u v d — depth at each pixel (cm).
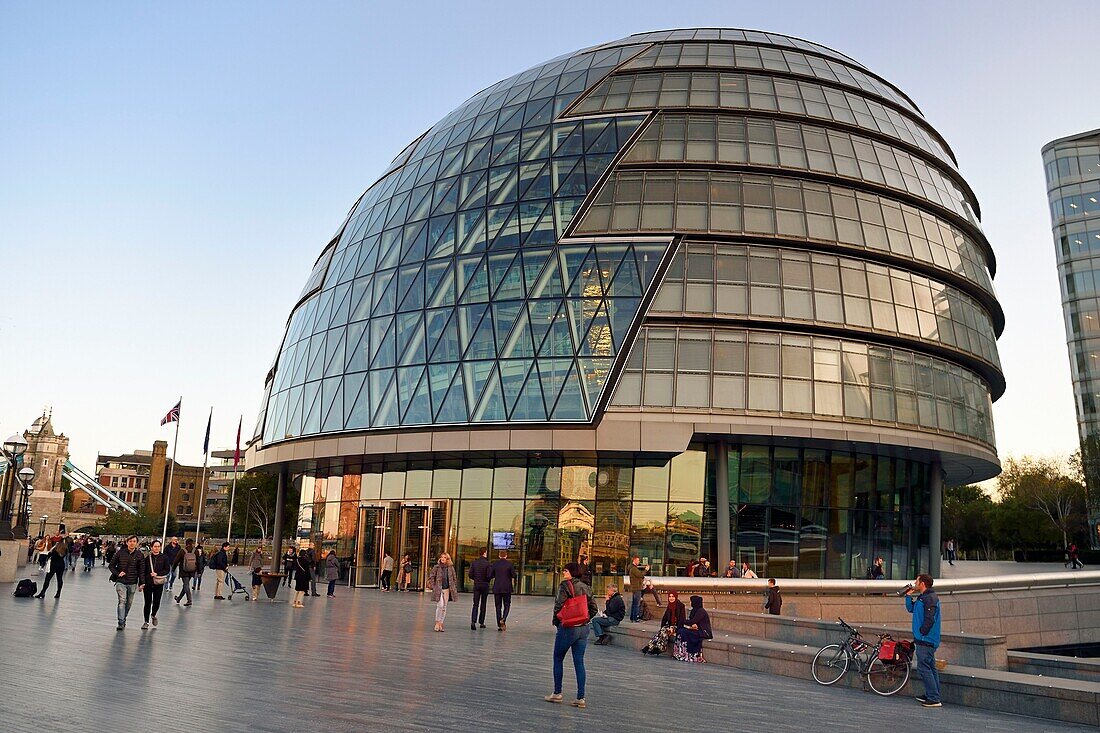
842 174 4291
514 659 1744
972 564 6944
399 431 4088
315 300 5191
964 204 4800
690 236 4012
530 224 4241
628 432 3703
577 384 3781
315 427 4544
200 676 1321
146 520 15862
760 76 4675
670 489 3938
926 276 4300
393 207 4975
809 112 4503
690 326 3872
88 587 3641
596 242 4053
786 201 4153
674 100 4506
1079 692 1298
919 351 4150
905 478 4331
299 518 5194
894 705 1447
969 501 12762
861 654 1634
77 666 1372
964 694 1457
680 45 4950
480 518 4159
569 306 3934
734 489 3959
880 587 2880
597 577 3912
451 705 1170
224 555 3341
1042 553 7588
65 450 18112
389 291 4541
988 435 4462
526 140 4616
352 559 4603
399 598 3672
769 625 2178
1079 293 8919
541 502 4059
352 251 5069
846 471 4112
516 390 3869
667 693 1436
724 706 1327
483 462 4206
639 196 4159
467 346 4072
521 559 4044
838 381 3878
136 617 2327
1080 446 8738
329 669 1459
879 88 5009
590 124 4503
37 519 16150
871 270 4122
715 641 1981
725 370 3797
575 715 1160
